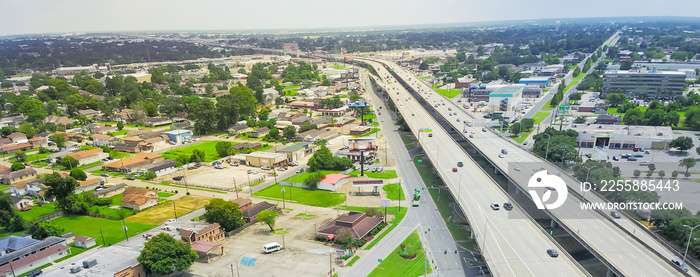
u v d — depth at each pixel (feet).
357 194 646.33
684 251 428.56
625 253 391.86
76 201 601.21
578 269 372.79
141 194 631.56
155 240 431.02
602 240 417.28
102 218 581.53
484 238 417.08
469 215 490.08
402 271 423.64
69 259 465.47
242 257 456.86
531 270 372.79
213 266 439.22
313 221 551.18
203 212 589.32
